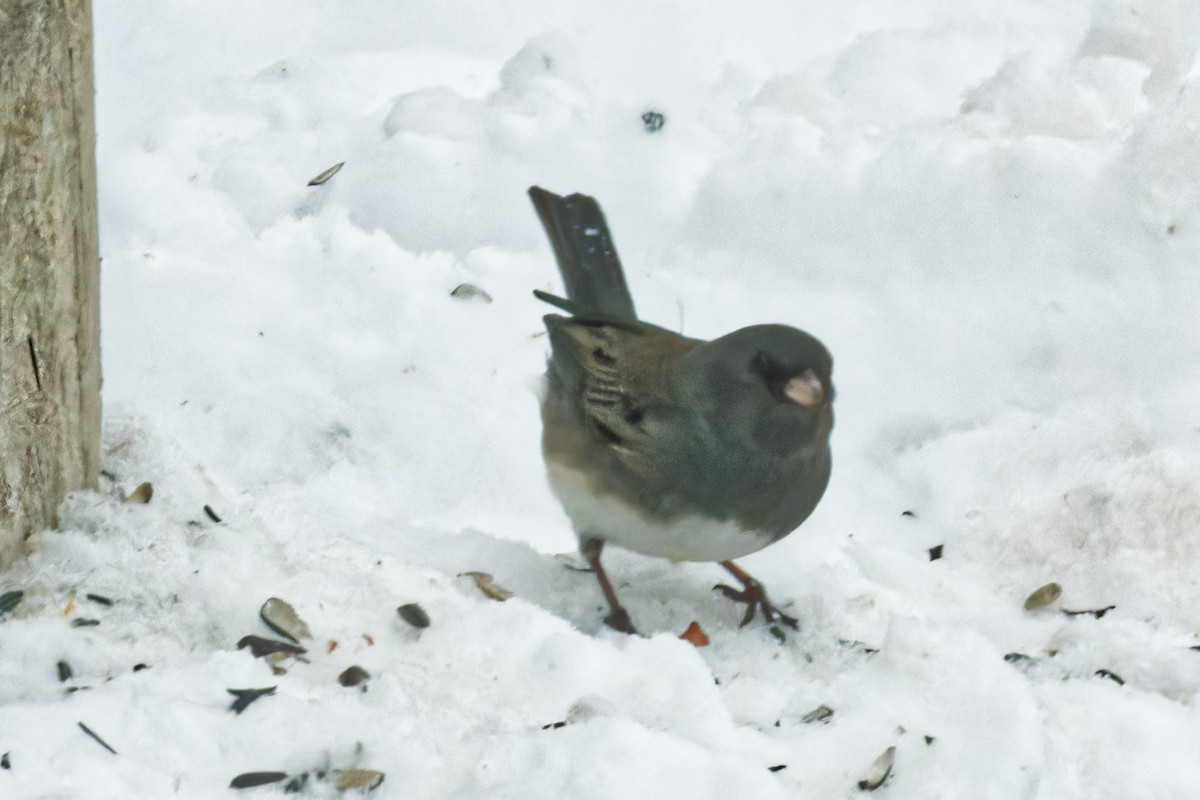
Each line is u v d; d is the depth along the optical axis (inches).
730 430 318.7
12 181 309.6
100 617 317.7
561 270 399.5
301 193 512.4
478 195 507.2
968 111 525.0
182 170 518.0
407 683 303.0
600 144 520.7
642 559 381.7
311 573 337.4
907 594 366.6
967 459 416.2
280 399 426.0
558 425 349.7
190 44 582.6
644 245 497.4
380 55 581.3
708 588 370.9
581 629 351.6
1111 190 459.2
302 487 402.3
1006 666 304.0
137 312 450.0
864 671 315.3
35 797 252.4
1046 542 381.1
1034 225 462.3
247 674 287.0
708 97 555.5
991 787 282.2
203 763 266.4
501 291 474.9
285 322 454.6
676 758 269.6
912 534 399.2
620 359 331.9
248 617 325.4
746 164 494.6
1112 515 381.7
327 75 561.6
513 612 323.0
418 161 511.8
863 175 481.7
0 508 329.7
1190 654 324.2
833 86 557.9
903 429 435.8
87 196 327.9
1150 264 449.4
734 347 316.5
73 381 335.3
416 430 421.1
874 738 294.4
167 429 406.9
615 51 581.0
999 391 442.3
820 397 310.8
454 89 561.3
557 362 350.6
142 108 549.0
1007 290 458.6
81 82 316.8
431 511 407.8
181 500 353.7
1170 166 453.7
